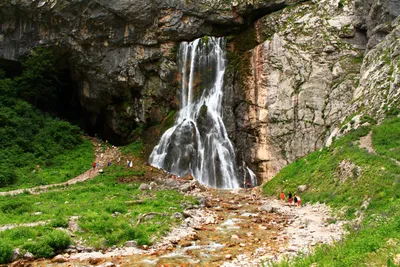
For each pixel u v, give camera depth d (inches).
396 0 1188.5
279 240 598.9
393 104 986.7
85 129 1883.6
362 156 829.2
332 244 480.4
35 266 507.2
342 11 1380.4
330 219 694.5
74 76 1788.9
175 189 1085.1
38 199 905.5
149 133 1558.8
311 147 1241.4
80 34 1583.4
